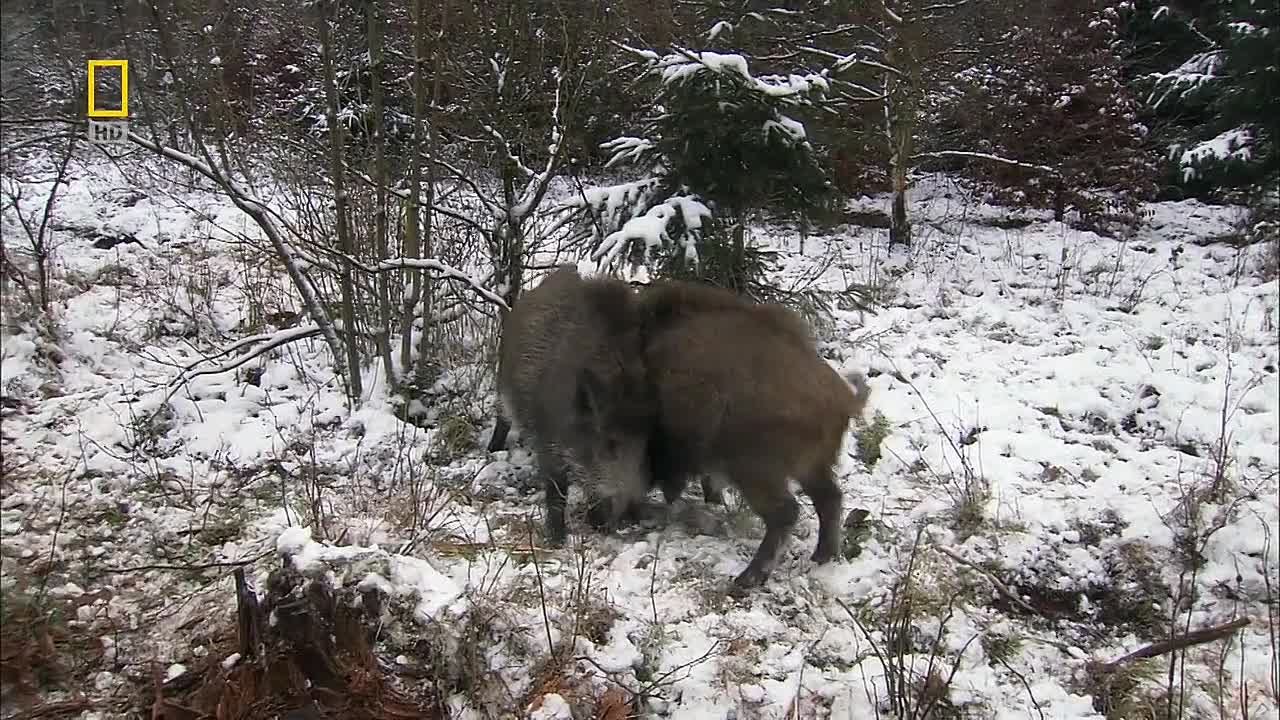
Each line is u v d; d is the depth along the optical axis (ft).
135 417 15.70
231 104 18.52
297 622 9.37
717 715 10.03
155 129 15.31
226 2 17.30
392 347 19.49
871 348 20.98
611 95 21.33
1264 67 32.37
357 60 18.47
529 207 17.81
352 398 17.43
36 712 9.17
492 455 16.02
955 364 20.31
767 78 18.51
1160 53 42.96
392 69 20.21
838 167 33.76
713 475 12.62
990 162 36.73
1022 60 36.22
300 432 16.19
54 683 9.74
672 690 10.31
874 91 29.89
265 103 21.52
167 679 9.79
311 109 22.48
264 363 18.52
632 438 12.52
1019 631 11.98
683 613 11.68
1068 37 35.91
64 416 15.71
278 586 9.58
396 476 14.85
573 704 9.69
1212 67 36.17
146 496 13.74
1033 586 12.93
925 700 10.05
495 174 20.18
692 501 14.93
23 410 15.75
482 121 18.57
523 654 10.19
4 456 14.30
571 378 12.35
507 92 18.07
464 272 18.15
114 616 10.89
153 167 30.60
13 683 9.48
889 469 15.78
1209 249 30.99
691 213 17.57
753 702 10.18
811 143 19.93
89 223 27.17
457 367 18.90
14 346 16.90
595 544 13.29
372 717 9.42
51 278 21.30
